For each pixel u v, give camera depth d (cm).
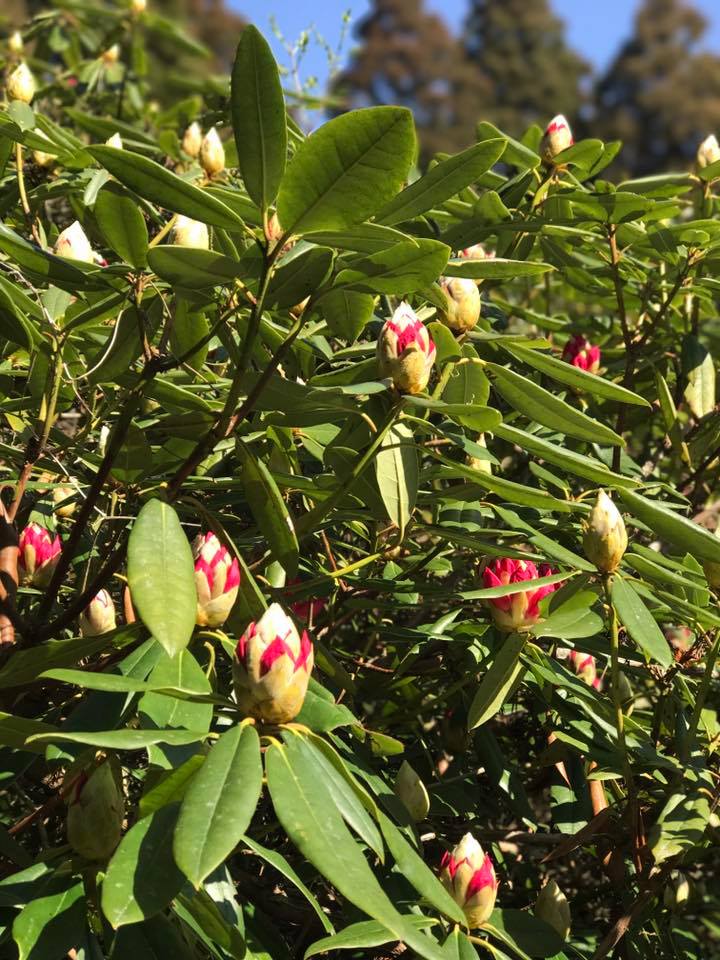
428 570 90
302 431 80
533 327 133
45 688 67
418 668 90
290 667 49
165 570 51
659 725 85
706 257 95
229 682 78
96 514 84
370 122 47
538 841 83
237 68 48
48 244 97
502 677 70
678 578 62
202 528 75
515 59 1098
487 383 72
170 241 71
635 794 71
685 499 83
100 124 108
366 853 66
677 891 84
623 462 93
